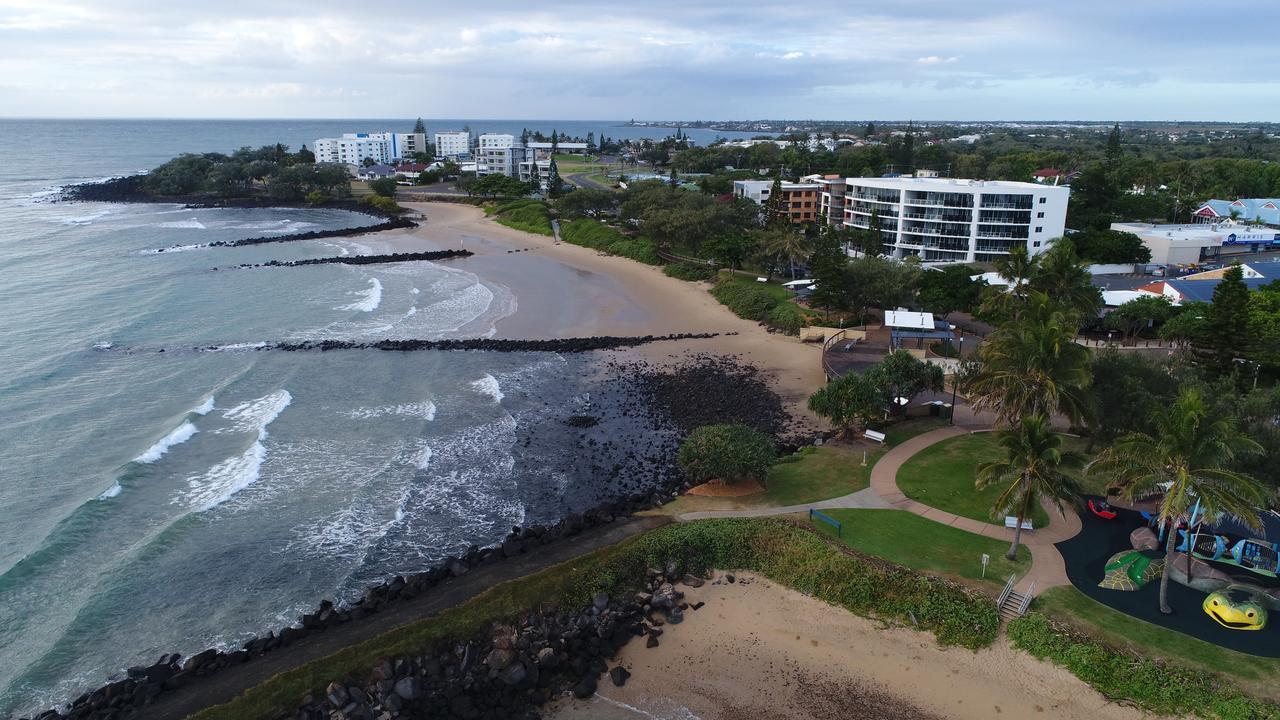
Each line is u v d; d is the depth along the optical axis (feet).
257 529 150.20
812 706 105.29
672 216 412.98
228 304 320.50
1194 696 99.76
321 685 106.11
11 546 141.08
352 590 132.36
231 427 196.24
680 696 108.06
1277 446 129.49
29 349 251.60
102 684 109.50
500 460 181.98
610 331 290.15
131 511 155.12
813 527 142.10
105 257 411.75
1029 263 219.00
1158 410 114.21
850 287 274.77
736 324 297.12
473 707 105.50
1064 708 102.47
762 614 124.77
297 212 636.07
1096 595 119.75
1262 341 200.85
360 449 186.29
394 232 525.34
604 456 184.65
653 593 130.41
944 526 141.08
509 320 304.09
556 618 123.13
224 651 116.47
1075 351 140.97
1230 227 419.33
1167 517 115.55
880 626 119.85
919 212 382.22
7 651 115.44
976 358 183.73
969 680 108.27
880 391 179.01
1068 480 126.31
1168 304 256.73
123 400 212.02
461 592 127.13
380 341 271.28
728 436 160.97
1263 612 112.06
